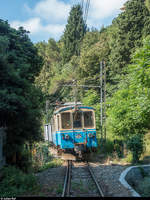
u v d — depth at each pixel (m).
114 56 32.47
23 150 11.27
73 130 14.46
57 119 15.35
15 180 7.89
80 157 13.95
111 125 17.44
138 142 12.35
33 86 11.72
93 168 11.69
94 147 14.59
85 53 38.09
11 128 9.80
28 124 10.40
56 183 8.70
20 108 9.06
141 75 11.20
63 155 15.39
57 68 51.31
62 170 11.38
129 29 31.34
